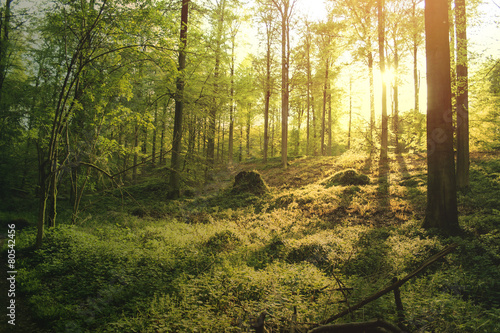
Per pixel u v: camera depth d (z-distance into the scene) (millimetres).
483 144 14039
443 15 8836
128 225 12570
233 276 5773
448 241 7633
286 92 25469
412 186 14023
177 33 9664
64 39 9953
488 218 8594
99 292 5770
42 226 8852
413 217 10508
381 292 3840
